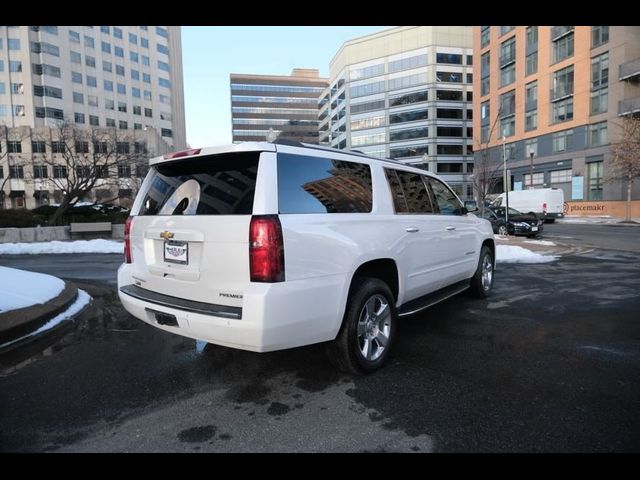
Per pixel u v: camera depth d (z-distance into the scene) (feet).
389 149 273.13
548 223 97.45
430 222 15.57
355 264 11.42
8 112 210.79
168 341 15.29
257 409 10.17
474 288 20.79
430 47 257.55
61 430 9.30
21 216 61.98
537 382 11.53
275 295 9.46
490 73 167.53
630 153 92.68
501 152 160.97
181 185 11.57
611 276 28.02
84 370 12.64
